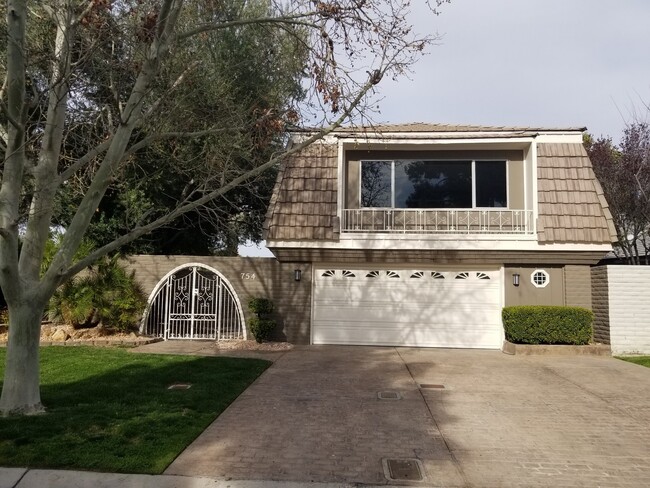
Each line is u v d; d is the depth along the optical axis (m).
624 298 13.20
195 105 11.28
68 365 10.23
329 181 14.45
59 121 7.50
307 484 5.12
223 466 5.51
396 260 14.30
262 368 10.48
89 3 7.91
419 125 16.48
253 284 14.63
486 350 13.81
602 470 5.55
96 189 7.34
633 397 8.55
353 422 7.06
